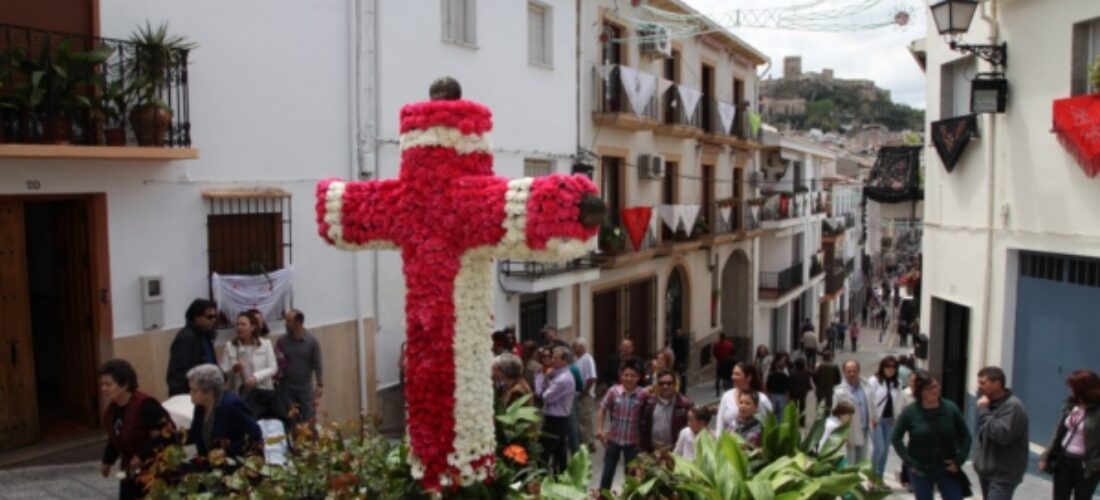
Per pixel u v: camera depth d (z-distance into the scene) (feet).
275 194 34.68
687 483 17.56
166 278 31.32
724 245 83.41
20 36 27.73
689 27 61.72
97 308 29.96
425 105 16.38
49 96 26.91
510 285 48.44
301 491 16.84
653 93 63.31
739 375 26.27
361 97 38.99
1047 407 33.76
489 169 16.70
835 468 18.79
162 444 19.38
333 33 37.65
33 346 31.42
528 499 16.75
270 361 29.71
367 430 18.95
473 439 16.24
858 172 163.02
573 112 55.77
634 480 18.15
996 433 23.98
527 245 15.38
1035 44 33.50
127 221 30.09
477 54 46.32
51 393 32.35
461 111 16.24
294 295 36.11
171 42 30.25
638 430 27.96
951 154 39.22
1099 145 29.07
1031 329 34.83
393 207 16.69
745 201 86.58
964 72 40.40
